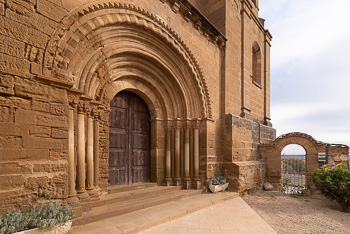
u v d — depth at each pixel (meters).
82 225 4.18
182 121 8.13
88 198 4.77
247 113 10.79
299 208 7.59
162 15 6.72
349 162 9.77
